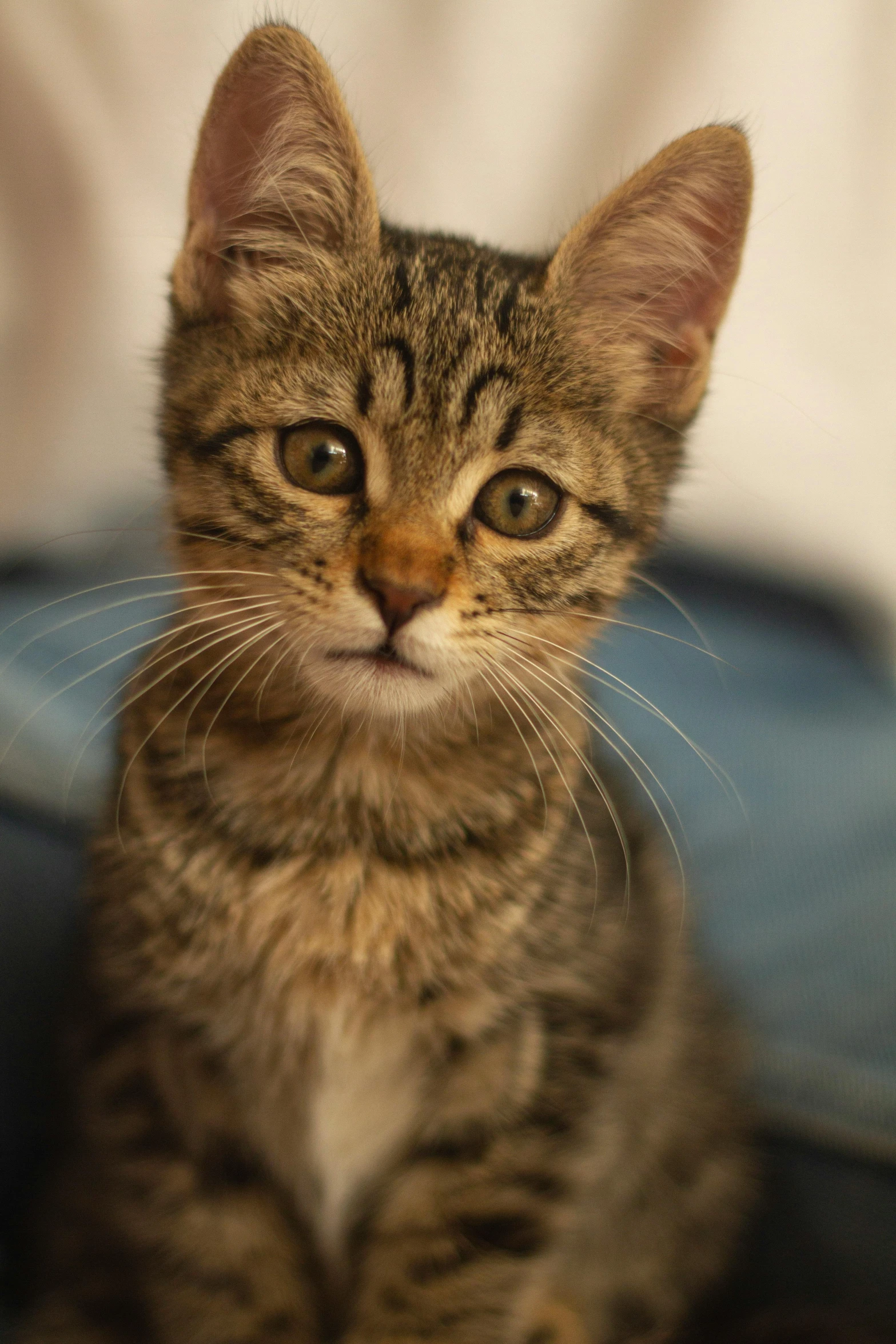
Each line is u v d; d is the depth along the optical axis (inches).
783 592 24.8
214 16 20.5
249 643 13.4
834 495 24.4
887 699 21.8
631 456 14.4
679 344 14.6
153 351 15.4
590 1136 13.7
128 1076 13.6
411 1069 13.7
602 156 22.3
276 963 13.4
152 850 13.4
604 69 21.9
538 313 14.0
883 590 24.8
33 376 21.3
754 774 18.8
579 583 14.0
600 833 14.8
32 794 15.6
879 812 18.3
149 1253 13.5
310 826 13.4
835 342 23.5
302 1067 13.8
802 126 22.3
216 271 14.0
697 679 21.4
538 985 13.6
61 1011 14.2
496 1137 13.4
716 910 16.7
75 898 15.1
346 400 13.4
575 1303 14.5
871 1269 14.0
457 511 13.5
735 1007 15.6
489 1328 13.4
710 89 22.1
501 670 13.7
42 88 20.3
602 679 15.7
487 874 13.5
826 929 16.5
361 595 13.2
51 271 21.2
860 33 21.5
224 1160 13.6
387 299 13.7
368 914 13.3
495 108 22.1
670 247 14.4
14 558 20.2
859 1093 14.9
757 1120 15.0
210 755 13.5
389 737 13.7
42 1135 13.9
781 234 22.8
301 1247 13.9
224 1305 13.5
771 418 23.9
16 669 17.3
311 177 14.0
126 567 19.5
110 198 21.3
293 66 13.7
